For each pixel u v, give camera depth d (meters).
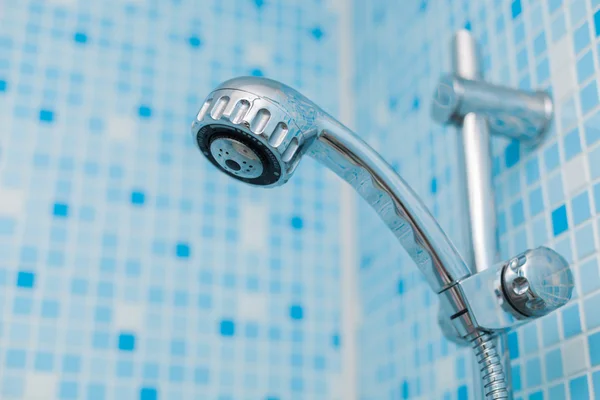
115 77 0.96
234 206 0.96
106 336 0.86
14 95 0.92
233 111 0.48
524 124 0.63
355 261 0.98
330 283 0.97
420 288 0.81
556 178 0.60
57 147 0.91
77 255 0.88
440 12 0.84
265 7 1.07
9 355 0.83
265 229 0.96
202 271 0.92
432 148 0.83
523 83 0.67
